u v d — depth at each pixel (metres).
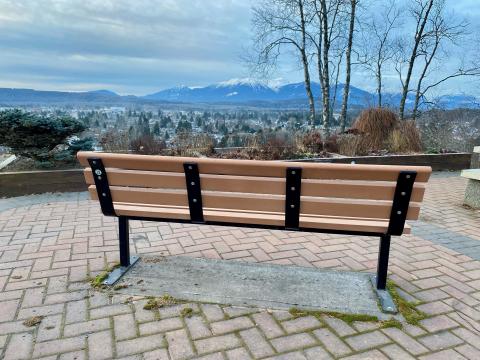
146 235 4.04
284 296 2.73
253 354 2.14
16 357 2.08
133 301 2.66
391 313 2.54
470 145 12.11
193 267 3.18
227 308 2.59
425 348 2.22
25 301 2.64
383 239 2.72
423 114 15.30
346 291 2.81
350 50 15.40
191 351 2.16
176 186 2.72
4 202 5.42
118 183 2.81
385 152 10.20
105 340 2.24
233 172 2.56
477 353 2.19
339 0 15.10
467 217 5.09
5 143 6.30
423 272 3.25
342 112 15.69
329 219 2.65
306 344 2.24
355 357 2.13
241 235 4.09
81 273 3.07
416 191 2.44
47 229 4.20
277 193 2.58
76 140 6.92
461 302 2.75
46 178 5.99
